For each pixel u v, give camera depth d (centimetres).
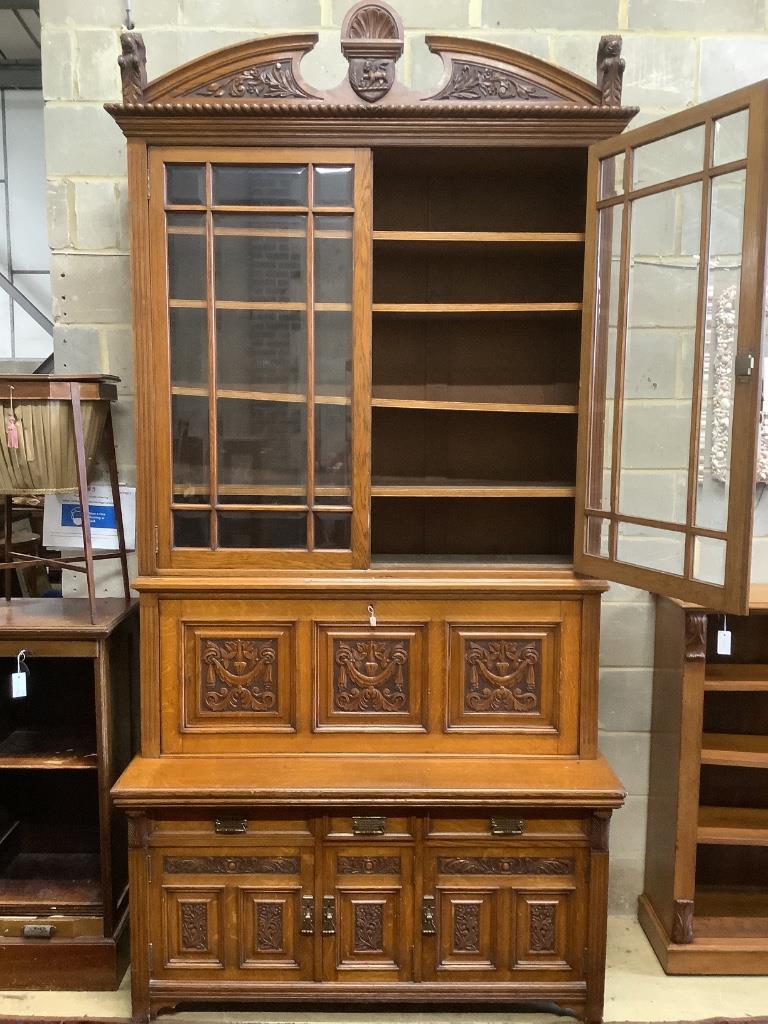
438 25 210
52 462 189
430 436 216
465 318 209
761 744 217
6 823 220
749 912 219
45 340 507
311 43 172
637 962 210
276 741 189
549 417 215
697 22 213
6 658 219
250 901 181
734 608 158
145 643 185
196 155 175
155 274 177
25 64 460
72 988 196
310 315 180
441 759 189
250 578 183
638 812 232
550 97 176
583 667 188
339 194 178
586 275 179
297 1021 185
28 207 493
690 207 198
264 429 184
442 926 182
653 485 200
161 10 207
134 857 177
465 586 184
